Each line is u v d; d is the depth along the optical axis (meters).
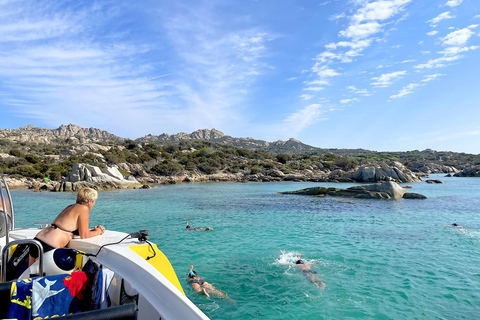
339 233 14.78
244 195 36.94
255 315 6.35
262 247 12.04
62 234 3.04
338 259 10.30
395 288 7.69
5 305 2.04
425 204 26.59
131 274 2.30
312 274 8.75
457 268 9.26
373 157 166.00
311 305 6.78
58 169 68.88
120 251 2.64
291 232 15.05
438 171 138.88
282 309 6.61
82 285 2.24
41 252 2.47
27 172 63.06
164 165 80.25
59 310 2.13
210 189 48.75
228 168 95.19
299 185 58.97
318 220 18.75
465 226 16.58
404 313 6.35
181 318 1.79
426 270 9.08
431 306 6.67
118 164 82.81
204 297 7.25
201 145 150.50
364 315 6.28
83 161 77.12
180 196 36.19
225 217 20.11
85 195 3.29
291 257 10.57
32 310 2.06
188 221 18.55
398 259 10.24
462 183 63.19
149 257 2.88
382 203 27.53
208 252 11.31
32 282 2.12
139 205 27.17
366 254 10.91
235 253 11.15
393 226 16.66
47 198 34.78
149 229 15.97
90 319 1.73
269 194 38.03
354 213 21.64
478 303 6.79
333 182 68.00
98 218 19.84
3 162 70.12
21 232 4.16
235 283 8.14
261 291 7.59
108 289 2.35
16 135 158.88
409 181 66.69
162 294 2.01
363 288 7.71
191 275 8.46
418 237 13.82
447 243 12.59
